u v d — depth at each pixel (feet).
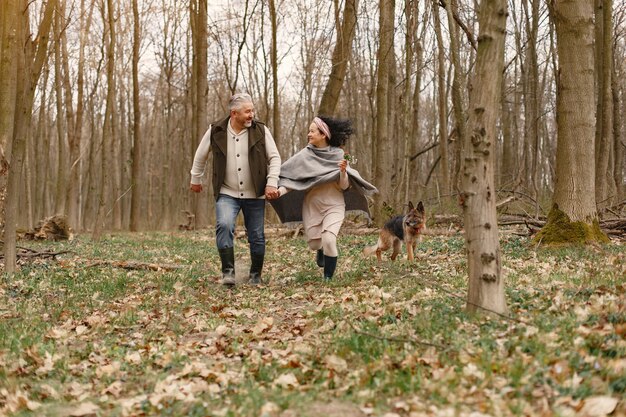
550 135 147.64
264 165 29.07
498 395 12.00
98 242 57.00
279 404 12.73
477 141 17.52
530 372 12.94
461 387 12.53
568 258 30.81
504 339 15.21
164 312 23.32
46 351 17.66
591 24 35.81
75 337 20.18
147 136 154.51
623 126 111.34
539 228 41.86
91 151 96.37
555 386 12.17
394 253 34.09
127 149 139.23
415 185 102.37
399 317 19.48
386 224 33.96
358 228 57.47
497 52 17.25
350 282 27.58
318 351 15.98
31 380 15.93
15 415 13.47
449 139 79.10
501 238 40.68
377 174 57.11
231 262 28.86
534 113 75.66
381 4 56.18
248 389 13.91
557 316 17.08
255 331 19.65
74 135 84.84
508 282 24.08
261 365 15.46
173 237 60.75
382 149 56.80
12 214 33.42
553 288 21.31
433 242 42.37
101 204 62.64
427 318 17.81
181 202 133.28
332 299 23.93
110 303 25.43
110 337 20.04
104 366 16.51
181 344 18.83
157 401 13.66
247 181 28.91
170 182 139.44
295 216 30.81
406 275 26.20
